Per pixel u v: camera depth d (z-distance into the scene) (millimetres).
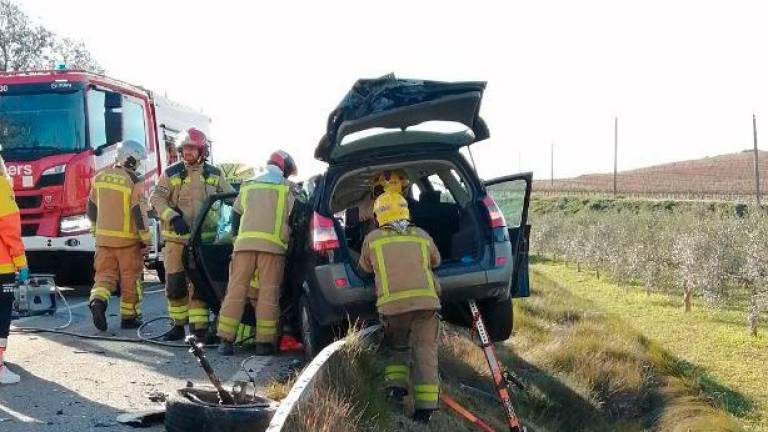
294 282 8148
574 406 10266
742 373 13695
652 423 10703
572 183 99250
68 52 33656
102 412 6086
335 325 7340
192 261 8445
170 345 8594
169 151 15852
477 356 9055
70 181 12391
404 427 6234
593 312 15695
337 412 5516
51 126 12602
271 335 7996
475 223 7367
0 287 6707
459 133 7461
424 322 6387
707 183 89938
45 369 7344
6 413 5973
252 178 8164
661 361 13039
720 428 10305
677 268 22719
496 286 7191
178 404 5391
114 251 9211
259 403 5590
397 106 6926
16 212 6676
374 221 7711
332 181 7316
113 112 12703
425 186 8539
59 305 11484
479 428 7332
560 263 34125
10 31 32375
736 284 21594
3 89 12641
